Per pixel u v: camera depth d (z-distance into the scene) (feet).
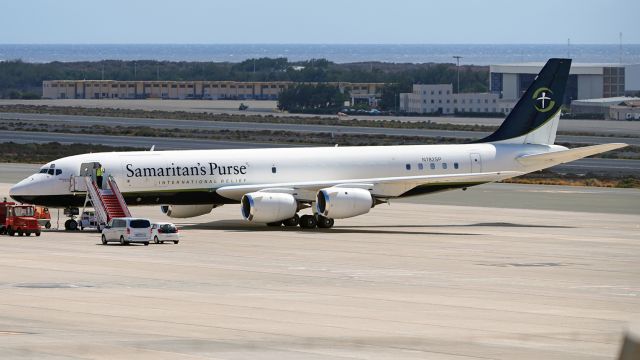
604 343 305.73
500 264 499.51
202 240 590.14
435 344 300.40
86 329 316.81
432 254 536.83
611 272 475.72
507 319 346.13
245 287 411.95
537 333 320.70
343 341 302.86
